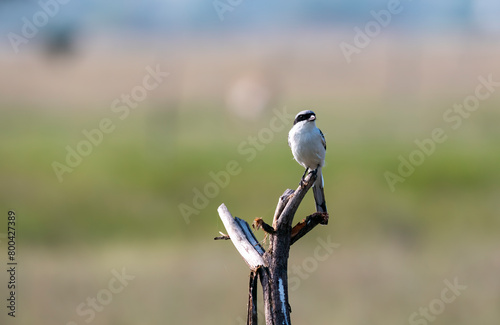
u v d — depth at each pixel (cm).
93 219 1630
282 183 1805
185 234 1571
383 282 1195
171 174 1848
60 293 1138
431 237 1493
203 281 1186
